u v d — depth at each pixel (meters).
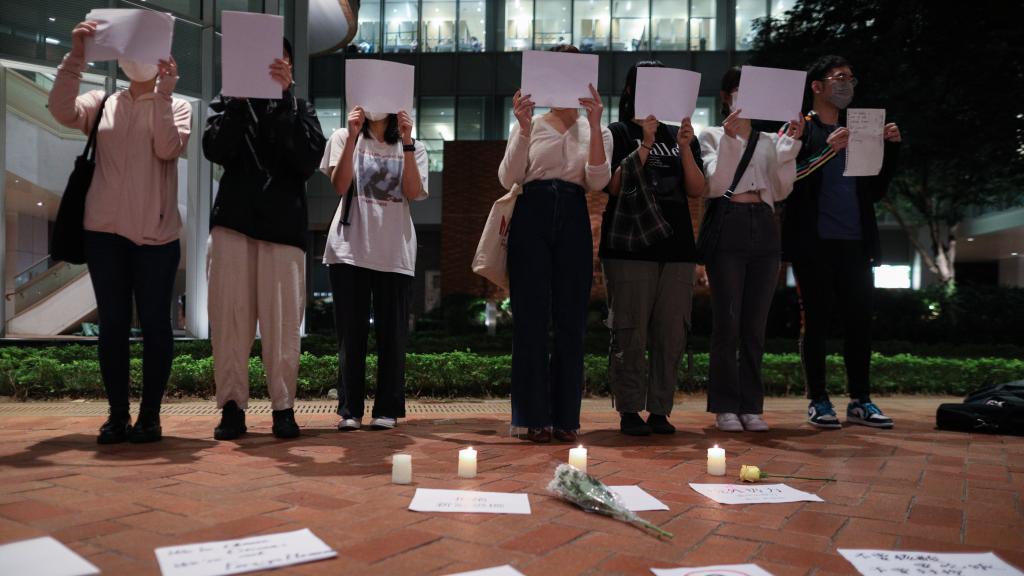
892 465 3.09
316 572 1.63
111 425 3.26
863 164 3.91
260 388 5.46
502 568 1.68
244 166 3.46
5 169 7.62
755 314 3.99
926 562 1.82
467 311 16.70
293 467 2.75
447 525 2.02
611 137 3.72
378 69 3.62
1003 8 10.80
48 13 7.84
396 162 3.87
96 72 7.90
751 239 3.90
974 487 2.69
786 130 4.13
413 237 3.95
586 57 3.44
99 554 1.69
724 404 3.99
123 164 3.27
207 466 2.73
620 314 3.77
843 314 4.35
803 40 12.63
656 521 2.14
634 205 3.66
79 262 3.30
